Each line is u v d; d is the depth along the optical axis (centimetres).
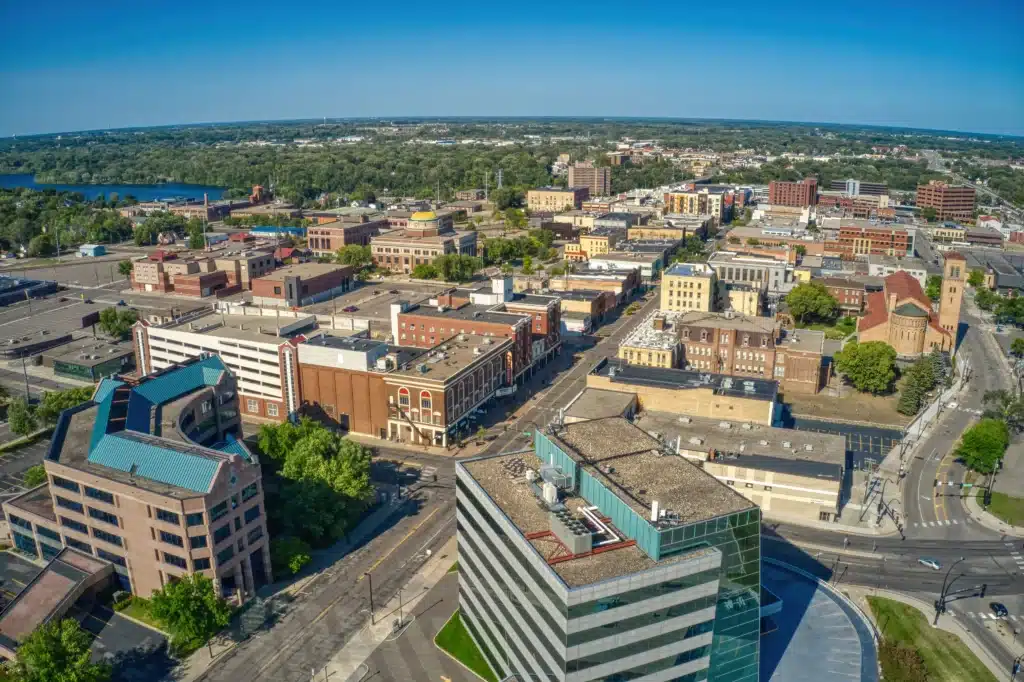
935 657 11356
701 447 15725
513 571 9431
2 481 16862
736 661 9700
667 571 8569
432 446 18662
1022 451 18512
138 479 12269
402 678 10850
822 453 15762
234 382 16450
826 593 12462
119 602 12462
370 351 19038
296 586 13038
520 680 9812
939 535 14712
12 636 11581
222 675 10956
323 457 15412
